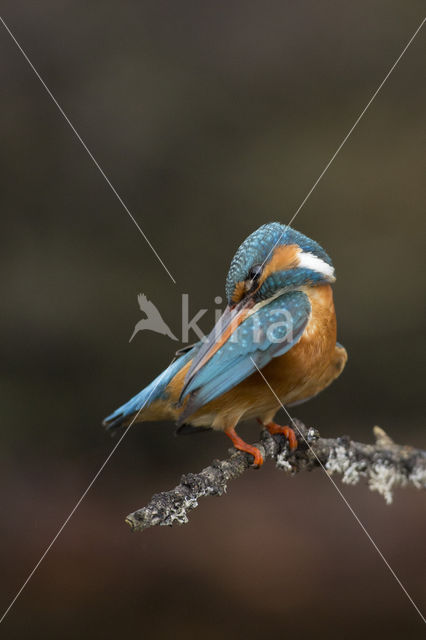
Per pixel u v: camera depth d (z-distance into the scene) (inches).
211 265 491.2
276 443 216.2
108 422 260.5
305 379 231.3
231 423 231.9
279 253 238.1
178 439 513.3
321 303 235.6
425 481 200.4
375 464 205.3
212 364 224.1
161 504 168.7
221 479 191.8
